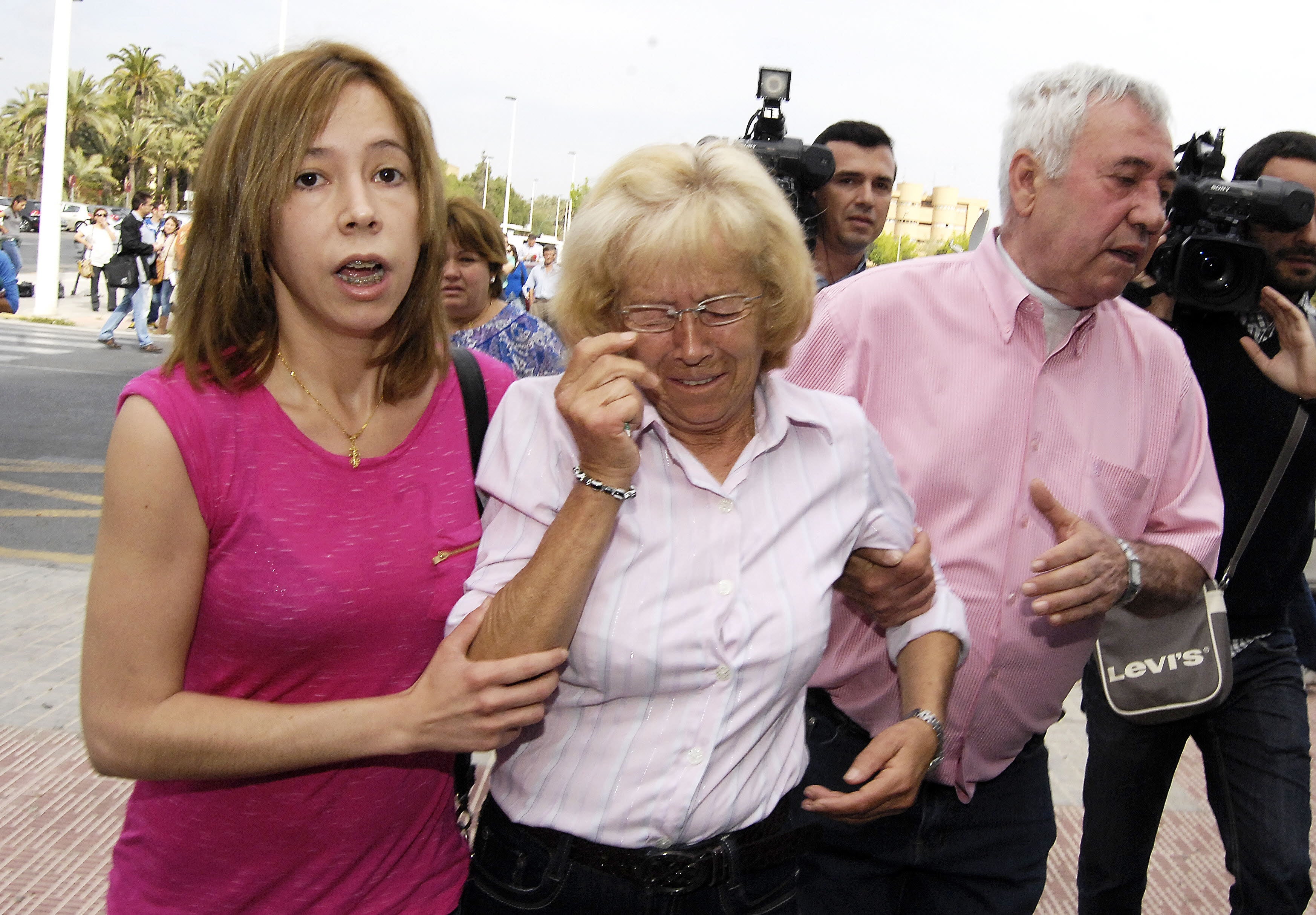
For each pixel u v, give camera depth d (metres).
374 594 1.42
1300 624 3.16
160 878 1.46
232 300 1.35
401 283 1.41
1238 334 2.63
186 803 1.44
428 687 1.33
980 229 2.72
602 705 1.50
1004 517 2.04
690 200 1.41
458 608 1.44
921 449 2.05
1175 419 2.14
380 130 1.38
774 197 1.47
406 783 1.52
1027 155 2.00
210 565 1.36
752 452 1.55
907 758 1.64
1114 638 2.45
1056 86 1.96
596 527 1.33
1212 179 2.59
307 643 1.39
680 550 1.49
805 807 1.58
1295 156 2.81
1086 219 1.91
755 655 1.48
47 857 2.98
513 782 1.55
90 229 19.69
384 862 1.53
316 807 1.45
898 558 1.71
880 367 2.09
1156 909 3.16
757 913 1.53
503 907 1.54
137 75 60.56
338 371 1.44
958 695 2.07
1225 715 2.61
